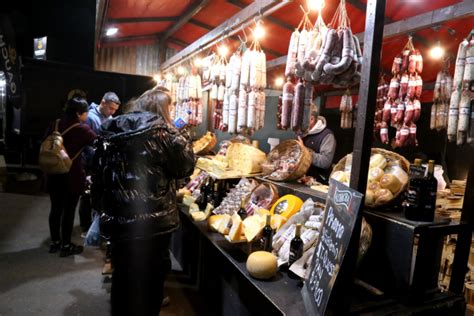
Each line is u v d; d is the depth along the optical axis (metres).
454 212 2.54
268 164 2.78
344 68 1.72
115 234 1.93
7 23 5.20
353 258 1.33
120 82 6.01
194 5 4.95
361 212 1.25
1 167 6.18
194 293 2.79
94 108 3.72
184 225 3.22
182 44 7.28
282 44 4.73
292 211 2.14
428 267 1.61
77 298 2.58
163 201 1.99
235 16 3.10
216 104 3.98
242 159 2.97
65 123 3.17
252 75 2.88
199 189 3.13
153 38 7.32
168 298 2.60
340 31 1.83
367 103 1.29
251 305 2.04
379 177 1.78
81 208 3.89
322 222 1.58
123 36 6.98
